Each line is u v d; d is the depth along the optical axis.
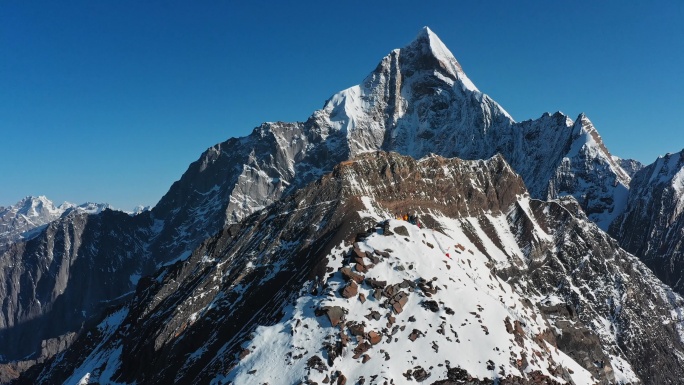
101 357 159.12
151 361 130.00
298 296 109.62
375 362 88.94
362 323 95.62
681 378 164.00
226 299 135.62
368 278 104.75
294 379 87.31
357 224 137.62
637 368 162.38
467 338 93.81
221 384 92.38
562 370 101.94
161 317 143.12
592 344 131.62
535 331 110.88
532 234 187.62
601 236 195.75
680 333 179.38
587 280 182.50
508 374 87.75
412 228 122.94
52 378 176.88
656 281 194.75
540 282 178.88
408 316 97.38
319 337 94.56
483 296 105.94
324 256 120.25
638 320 173.12
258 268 141.50
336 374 87.50
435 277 106.25
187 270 164.38
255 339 99.12
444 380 85.94
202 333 129.12
